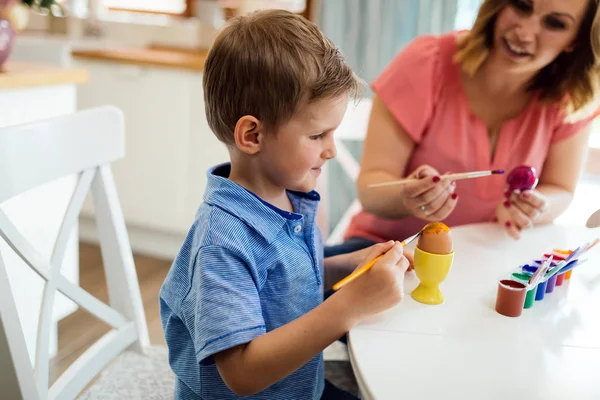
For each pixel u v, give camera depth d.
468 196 1.33
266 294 0.79
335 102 0.76
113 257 1.03
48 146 0.85
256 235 0.77
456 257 0.96
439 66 1.32
